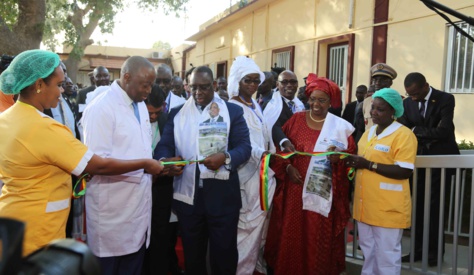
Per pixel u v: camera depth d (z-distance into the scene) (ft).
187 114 11.27
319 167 11.79
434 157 11.80
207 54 66.08
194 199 10.99
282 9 42.45
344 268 12.25
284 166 12.18
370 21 30.42
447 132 13.07
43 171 7.43
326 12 35.37
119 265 10.21
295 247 12.01
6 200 7.41
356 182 11.51
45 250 2.95
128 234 9.77
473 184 10.97
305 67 38.45
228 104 11.34
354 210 11.57
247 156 11.06
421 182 13.29
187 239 11.29
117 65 89.04
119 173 8.51
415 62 26.81
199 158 10.78
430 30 25.67
